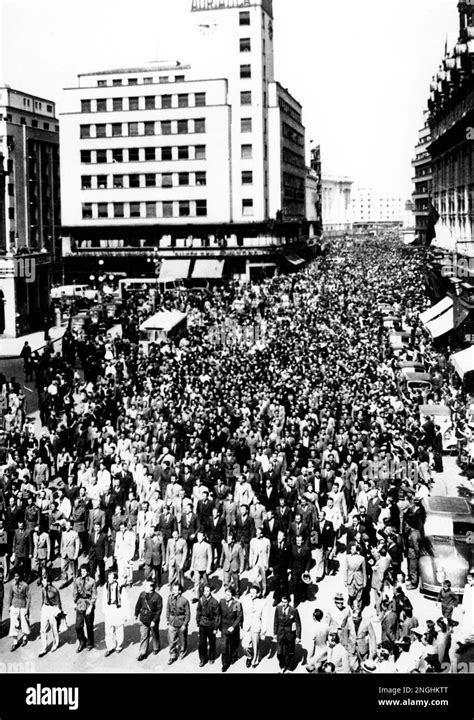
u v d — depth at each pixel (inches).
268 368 1476.4
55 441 1060.5
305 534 687.1
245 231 3457.2
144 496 888.3
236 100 3444.9
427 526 735.1
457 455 1080.2
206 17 3417.8
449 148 2158.0
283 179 3848.4
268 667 595.8
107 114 3444.9
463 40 1862.7
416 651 593.9
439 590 703.1
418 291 2684.5
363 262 4320.9
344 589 731.4
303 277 3435.0
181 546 726.5
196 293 2942.9
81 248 3550.7
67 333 1839.3
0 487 912.3
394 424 1090.1
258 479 929.5
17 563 762.8
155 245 3496.6
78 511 815.7
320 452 985.5
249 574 751.1
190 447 1026.7
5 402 1346.0
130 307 2544.3
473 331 1630.2
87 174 3496.6
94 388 1402.6
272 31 3666.3
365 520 766.5
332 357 1576.0
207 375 1439.5
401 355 1596.9
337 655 550.0
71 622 692.1
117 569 769.6
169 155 3437.5
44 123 3474.4
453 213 2132.1
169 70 3496.6
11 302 2222.0
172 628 609.3
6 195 3083.2
